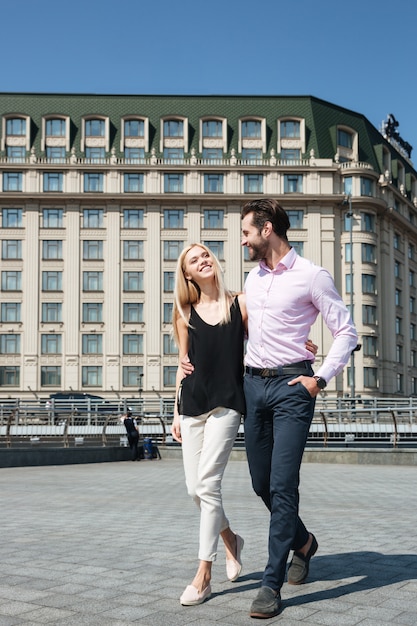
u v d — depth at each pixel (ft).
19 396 178.40
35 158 183.62
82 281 182.80
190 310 15.23
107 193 182.50
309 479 52.19
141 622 12.85
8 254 182.80
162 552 19.54
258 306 14.55
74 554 19.27
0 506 32.96
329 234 185.88
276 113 191.52
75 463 73.20
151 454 84.94
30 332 180.45
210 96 192.24
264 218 14.58
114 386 179.63
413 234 215.10
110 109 189.67
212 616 13.21
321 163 186.39
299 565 15.55
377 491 41.78
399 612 13.38
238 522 26.32
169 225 185.16
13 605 14.01
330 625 12.61
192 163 185.78
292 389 14.08
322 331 177.06
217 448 14.53
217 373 14.62
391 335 196.54
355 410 76.79
